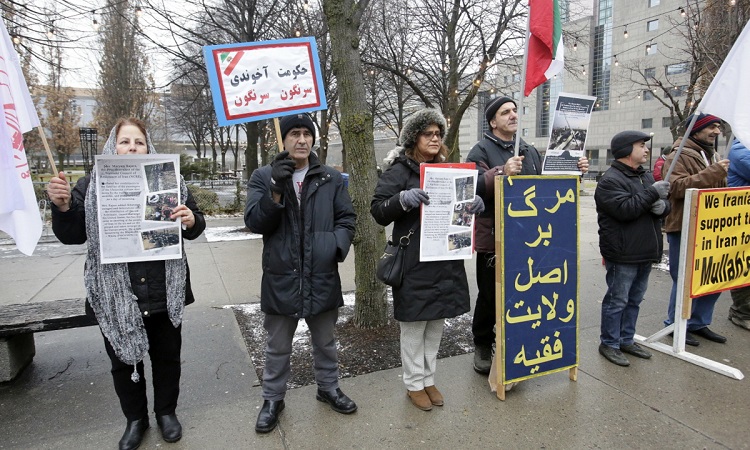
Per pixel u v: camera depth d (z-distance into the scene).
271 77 2.87
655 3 34.47
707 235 3.62
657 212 3.42
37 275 6.32
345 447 2.51
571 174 3.15
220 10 10.73
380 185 2.87
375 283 4.12
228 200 18.66
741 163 4.14
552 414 2.84
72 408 2.93
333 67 4.04
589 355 3.71
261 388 3.18
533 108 49.78
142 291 2.41
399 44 14.16
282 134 2.71
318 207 2.70
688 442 2.56
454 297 2.85
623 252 3.45
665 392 3.11
